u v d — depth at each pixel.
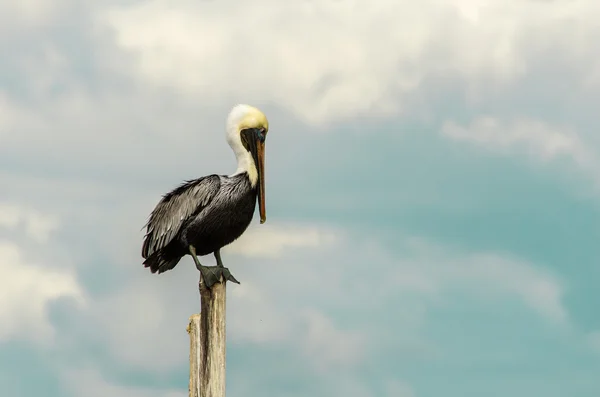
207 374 12.62
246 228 14.85
